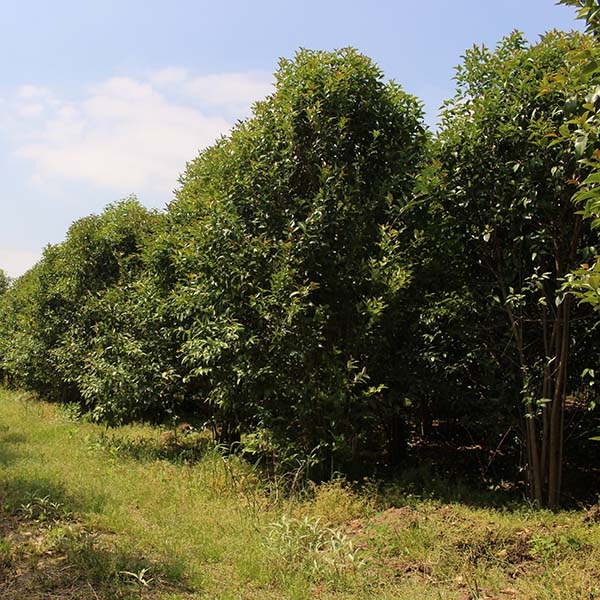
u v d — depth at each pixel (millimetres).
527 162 5699
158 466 7562
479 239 6258
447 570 4387
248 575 4297
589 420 6484
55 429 10008
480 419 6551
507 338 6430
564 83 5000
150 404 8914
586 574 4156
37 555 4508
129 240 12258
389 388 7055
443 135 6254
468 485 6895
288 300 6238
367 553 4703
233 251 6625
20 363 14914
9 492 5992
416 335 7062
